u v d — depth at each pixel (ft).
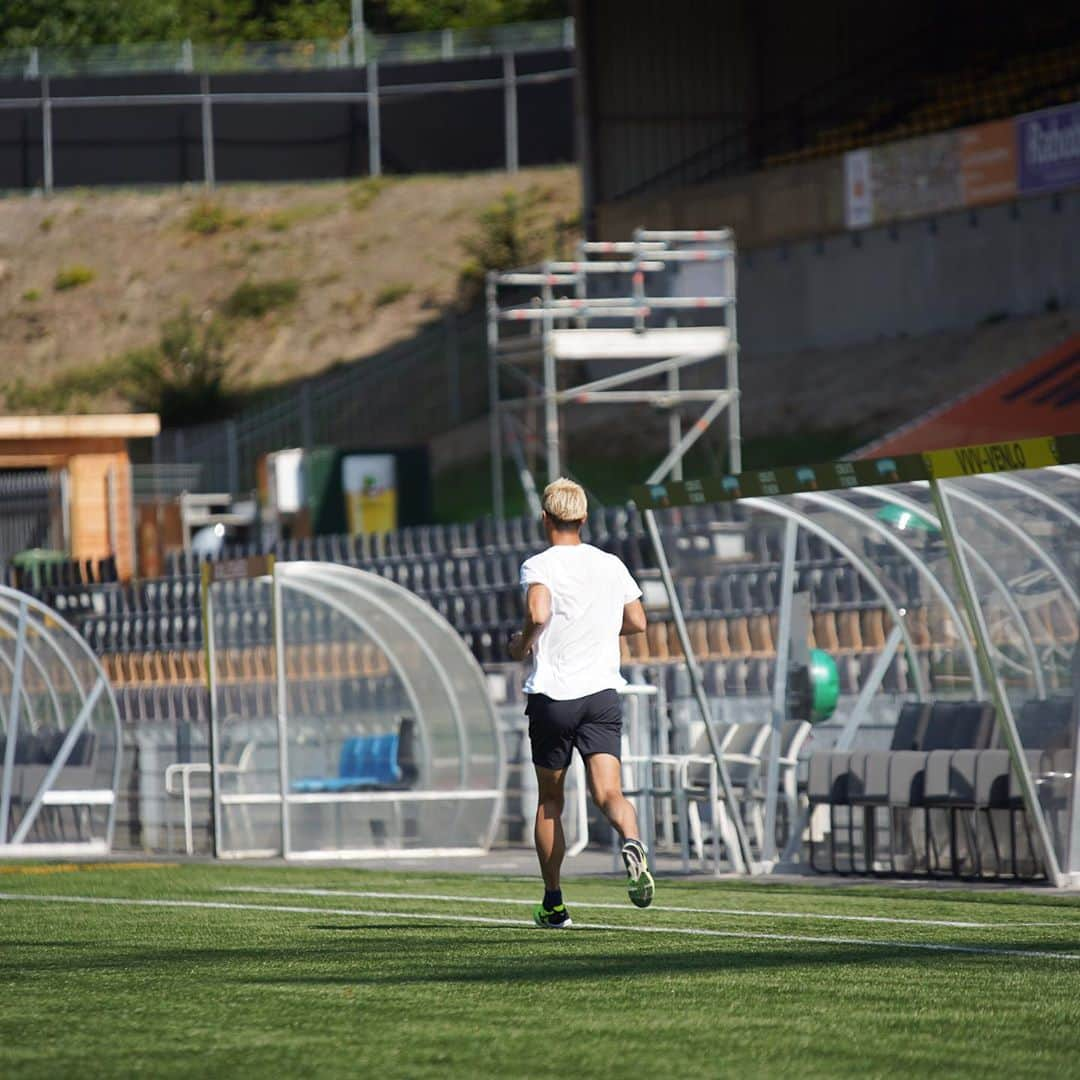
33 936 107.14
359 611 193.36
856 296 444.96
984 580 136.36
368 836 191.52
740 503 156.04
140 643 227.81
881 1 516.73
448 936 102.12
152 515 436.35
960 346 412.57
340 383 543.80
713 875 156.46
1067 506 131.85
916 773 145.38
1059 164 393.70
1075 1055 63.67
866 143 475.72
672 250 358.02
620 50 523.70
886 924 107.45
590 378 484.33
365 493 420.77
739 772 164.86
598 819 193.47
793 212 455.63
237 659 194.08
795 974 84.12
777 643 163.63
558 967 86.99
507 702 216.33
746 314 468.34
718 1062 62.28
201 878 157.99
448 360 545.03
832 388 426.10
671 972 84.99
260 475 430.20
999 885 140.15
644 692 170.91
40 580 260.21
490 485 479.41
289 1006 75.51
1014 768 136.15
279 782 191.72
